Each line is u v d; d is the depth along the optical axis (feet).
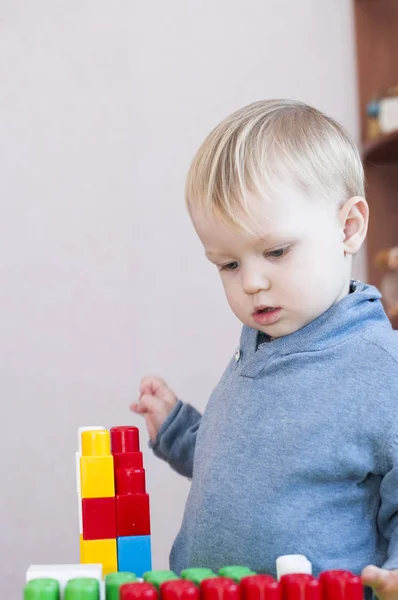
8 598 7.66
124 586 2.29
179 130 8.05
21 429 7.77
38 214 7.88
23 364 7.80
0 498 7.72
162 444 4.12
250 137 3.20
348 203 3.25
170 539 7.82
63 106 7.95
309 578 2.29
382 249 7.99
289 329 3.20
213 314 8.00
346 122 8.21
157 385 4.26
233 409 3.31
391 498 2.93
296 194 3.11
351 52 8.23
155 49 8.07
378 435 2.96
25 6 7.98
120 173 7.98
